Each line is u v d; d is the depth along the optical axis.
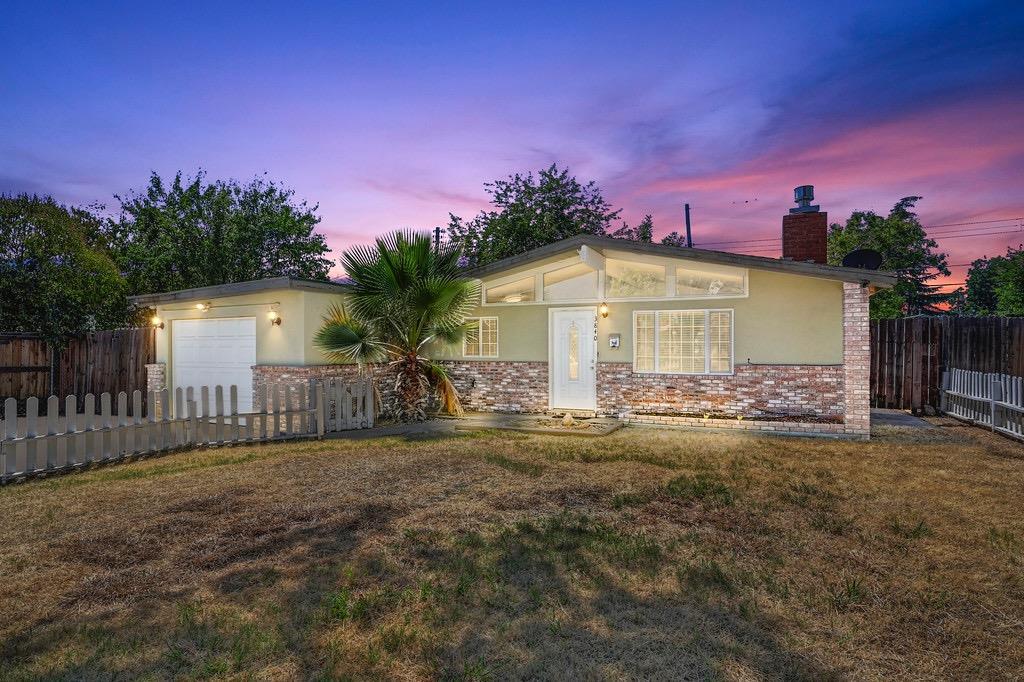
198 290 12.48
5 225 14.10
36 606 3.51
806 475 7.13
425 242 11.90
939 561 4.30
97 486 6.53
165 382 13.62
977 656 2.97
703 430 11.06
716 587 3.83
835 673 2.79
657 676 2.76
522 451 8.70
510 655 2.95
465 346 14.15
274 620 3.32
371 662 2.86
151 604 3.54
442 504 5.82
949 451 8.74
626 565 4.21
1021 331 12.54
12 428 6.79
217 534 4.87
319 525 5.11
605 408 12.52
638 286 12.38
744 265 10.71
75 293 14.57
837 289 10.75
